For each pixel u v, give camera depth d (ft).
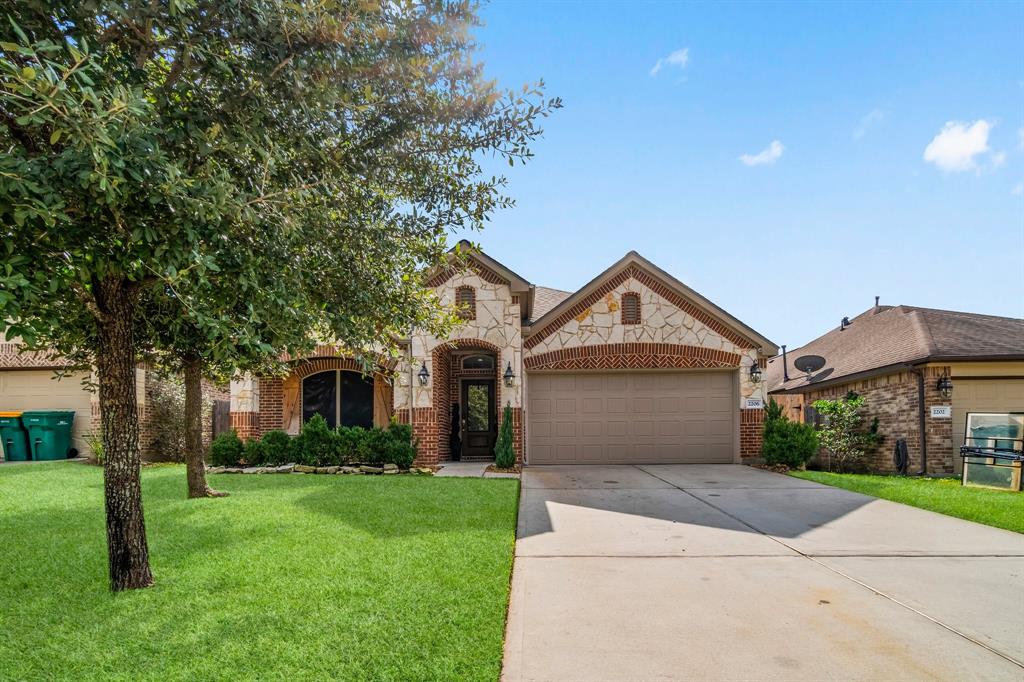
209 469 45.29
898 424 52.13
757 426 52.29
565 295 70.08
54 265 12.88
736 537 24.64
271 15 13.88
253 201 13.51
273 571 18.49
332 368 54.34
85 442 54.70
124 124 11.31
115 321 16.81
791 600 17.17
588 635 14.74
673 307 53.47
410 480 39.88
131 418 17.35
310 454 46.57
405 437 46.62
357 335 18.97
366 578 17.87
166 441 51.72
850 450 55.42
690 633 14.87
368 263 19.61
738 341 53.01
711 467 50.62
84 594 16.70
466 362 57.67
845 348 67.92
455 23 16.87
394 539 22.49
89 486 35.65
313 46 14.97
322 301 19.03
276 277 15.26
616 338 53.26
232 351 14.93
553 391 54.03
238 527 24.34
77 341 25.75
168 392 52.16
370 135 18.07
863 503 32.65
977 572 19.83
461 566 19.08
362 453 46.14
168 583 17.43
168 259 12.78
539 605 16.74
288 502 30.27
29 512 27.73
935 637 14.64
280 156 14.56
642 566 20.47
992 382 48.62
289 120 15.39
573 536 24.77
